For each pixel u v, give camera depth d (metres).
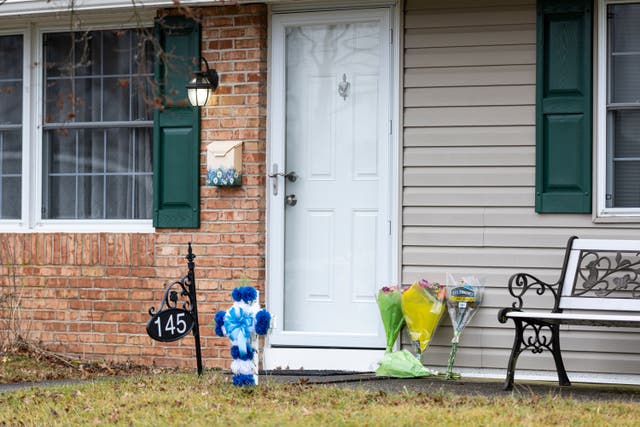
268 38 10.02
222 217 10.00
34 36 10.88
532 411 7.25
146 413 7.32
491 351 9.26
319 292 9.92
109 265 10.35
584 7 9.09
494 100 9.33
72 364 10.16
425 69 9.51
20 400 8.02
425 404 7.61
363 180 9.82
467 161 9.38
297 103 10.01
